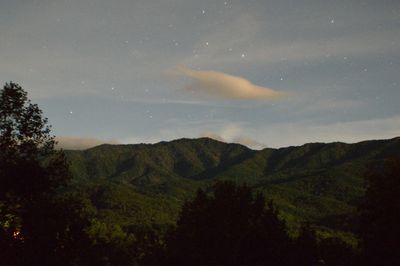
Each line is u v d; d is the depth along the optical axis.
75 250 20.02
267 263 28.22
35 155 21.17
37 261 18.92
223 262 27.86
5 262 18.59
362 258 28.48
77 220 20.59
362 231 28.00
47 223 19.30
